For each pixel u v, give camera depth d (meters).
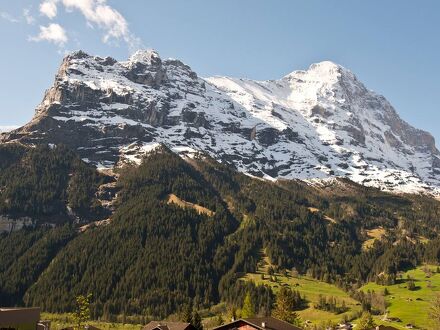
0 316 120.94
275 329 124.25
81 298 157.38
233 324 128.38
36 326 126.06
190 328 145.75
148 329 146.12
